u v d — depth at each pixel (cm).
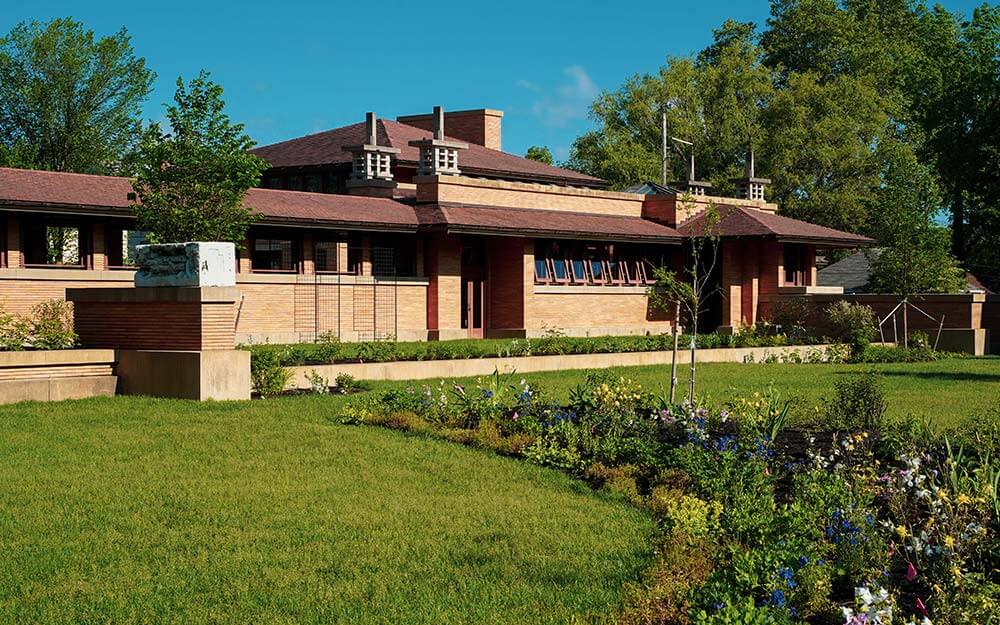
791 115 6191
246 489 1120
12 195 2717
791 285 4444
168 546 920
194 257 1778
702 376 2500
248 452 1314
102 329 1872
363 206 3612
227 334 1789
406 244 3716
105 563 874
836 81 6769
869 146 6328
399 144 4419
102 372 1802
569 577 842
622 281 4256
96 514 1016
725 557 850
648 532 971
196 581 829
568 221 4022
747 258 4325
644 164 6184
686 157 6556
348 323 3481
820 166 6272
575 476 1201
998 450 1243
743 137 6431
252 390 1872
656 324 4384
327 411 1636
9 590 805
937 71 6062
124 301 1838
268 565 873
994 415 1652
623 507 1065
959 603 720
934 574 777
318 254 3616
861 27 7269
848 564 806
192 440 1382
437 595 802
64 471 1194
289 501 1074
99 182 3084
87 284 2892
